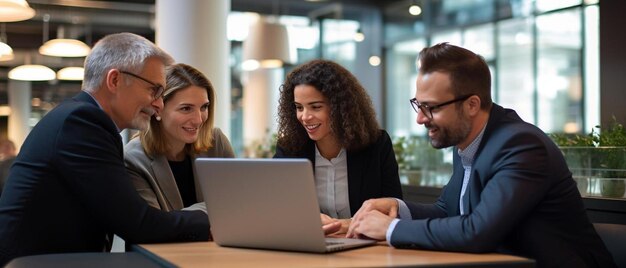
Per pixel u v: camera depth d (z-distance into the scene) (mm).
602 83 4422
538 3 9625
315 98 2789
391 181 2947
